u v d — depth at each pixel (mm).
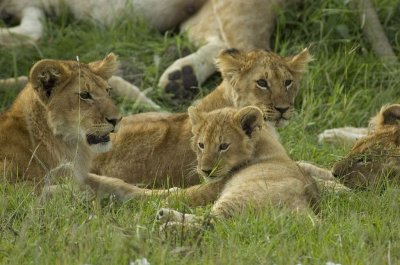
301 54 13227
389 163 11664
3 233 9797
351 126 15164
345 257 9070
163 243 9406
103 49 16234
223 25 16000
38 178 11461
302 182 10695
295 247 9422
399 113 12078
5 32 16125
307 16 16547
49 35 16594
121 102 15336
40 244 9312
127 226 9844
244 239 9703
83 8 16891
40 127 11562
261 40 16000
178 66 15656
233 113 11242
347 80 15867
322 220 10305
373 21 16219
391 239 9727
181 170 12453
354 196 11195
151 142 12586
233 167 11125
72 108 11359
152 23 16875
